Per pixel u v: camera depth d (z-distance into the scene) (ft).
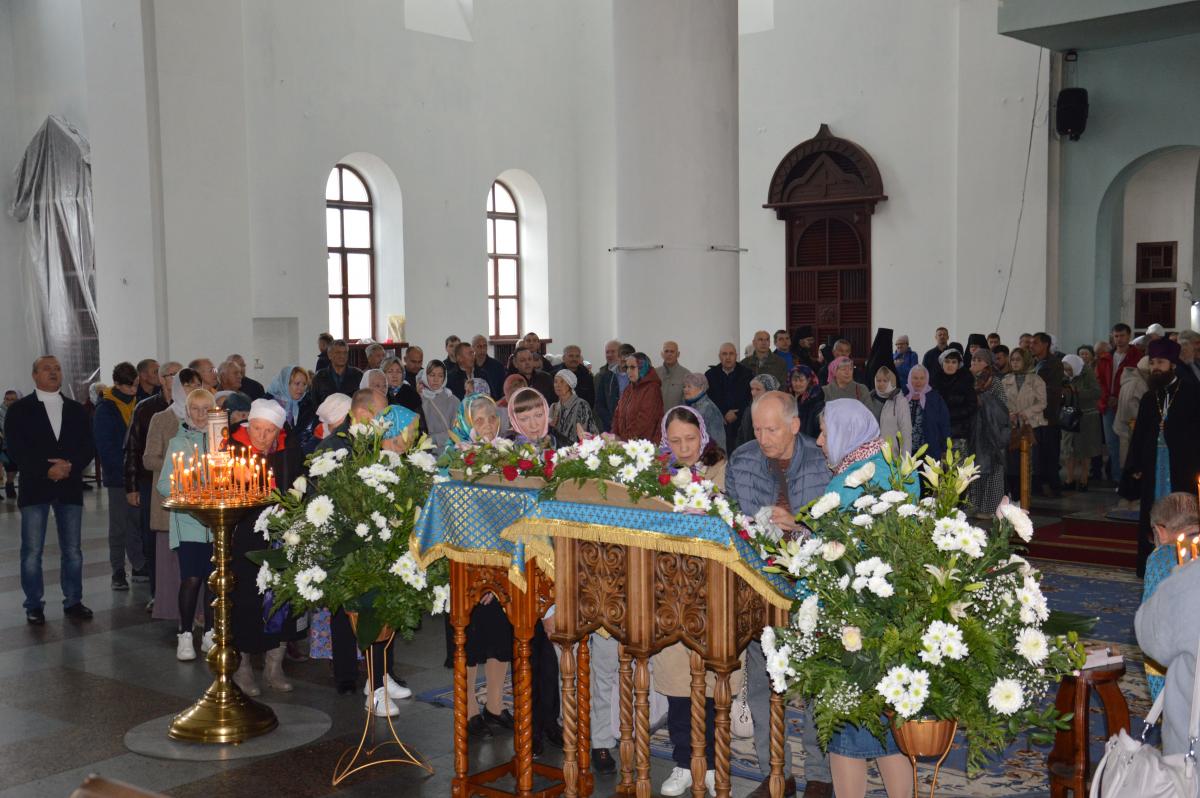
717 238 35.37
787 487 14.87
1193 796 9.72
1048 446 41.88
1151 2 44.42
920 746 11.12
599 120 66.64
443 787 16.12
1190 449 26.86
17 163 60.70
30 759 17.49
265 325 54.24
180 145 46.32
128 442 26.32
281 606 18.31
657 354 35.50
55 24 59.11
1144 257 60.44
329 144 55.36
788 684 11.84
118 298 47.14
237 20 47.93
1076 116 51.90
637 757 14.20
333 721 19.01
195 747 17.79
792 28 60.44
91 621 26.18
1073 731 12.70
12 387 61.36
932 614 10.93
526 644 14.76
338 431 20.10
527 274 66.95
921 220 57.16
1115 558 30.86
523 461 14.11
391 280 59.31
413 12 59.98
